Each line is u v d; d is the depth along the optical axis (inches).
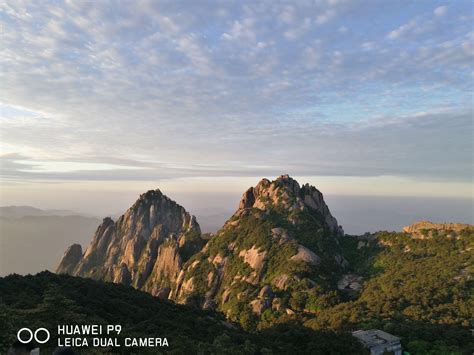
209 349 2743.6
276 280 5821.9
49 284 3609.7
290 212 7598.4
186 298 6638.8
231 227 7849.4
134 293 4362.7
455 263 5310.0
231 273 6653.5
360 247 7175.2
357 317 4156.0
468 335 3511.3
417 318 4015.8
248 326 4970.5
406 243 6589.6
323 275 5821.9
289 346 3299.7
